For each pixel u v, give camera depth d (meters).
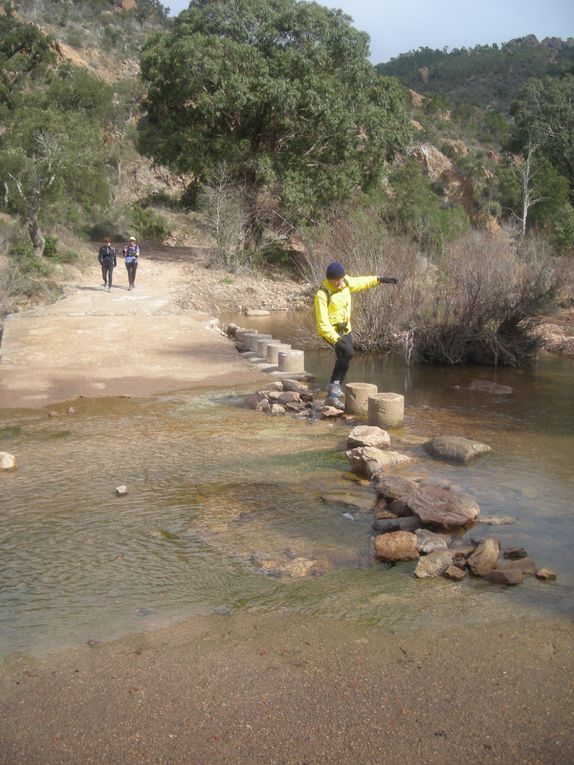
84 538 5.13
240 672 3.39
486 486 6.25
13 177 26.14
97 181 37.09
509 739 2.89
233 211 30.64
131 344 13.69
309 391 10.31
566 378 12.32
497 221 57.31
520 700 3.14
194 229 41.66
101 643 3.70
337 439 7.86
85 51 82.88
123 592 4.30
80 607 4.11
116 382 10.75
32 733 2.97
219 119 32.09
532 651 3.55
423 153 59.81
